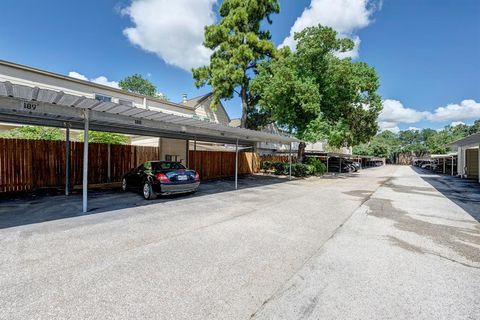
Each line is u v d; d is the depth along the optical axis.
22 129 10.40
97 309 2.28
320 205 7.66
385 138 86.31
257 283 2.83
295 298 2.53
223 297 2.53
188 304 2.39
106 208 6.70
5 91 4.71
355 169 28.84
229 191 10.33
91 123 8.35
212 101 20.64
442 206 7.70
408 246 4.14
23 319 2.11
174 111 15.42
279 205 7.51
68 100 5.43
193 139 13.40
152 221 5.45
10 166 8.45
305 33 17.08
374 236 4.67
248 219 5.76
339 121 17.47
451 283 2.88
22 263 3.25
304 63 17.09
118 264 3.26
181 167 9.27
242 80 20.44
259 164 21.89
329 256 3.67
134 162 11.66
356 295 2.60
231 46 19.84
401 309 2.36
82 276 2.92
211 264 3.32
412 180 16.81
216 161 16.64
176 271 3.09
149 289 2.65
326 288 2.74
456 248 4.07
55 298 2.45
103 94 12.08
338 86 16.53
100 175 10.51
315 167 20.34
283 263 3.39
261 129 25.77
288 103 17.08
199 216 5.96
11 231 4.62
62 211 6.28
